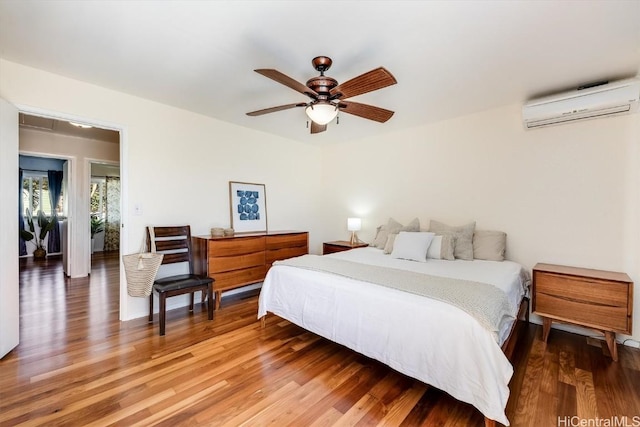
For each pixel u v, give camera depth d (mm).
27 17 1698
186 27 1791
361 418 1574
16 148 2287
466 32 1811
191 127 3422
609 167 2588
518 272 2574
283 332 2686
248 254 3508
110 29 1822
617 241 2553
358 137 4516
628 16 1639
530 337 2641
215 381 1892
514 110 3088
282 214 4543
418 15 1648
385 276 2195
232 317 3043
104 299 3549
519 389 1842
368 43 1938
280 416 1577
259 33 1840
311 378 1945
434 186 3729
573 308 2404
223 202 3771
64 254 4996
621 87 2307
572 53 2053
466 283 2012
